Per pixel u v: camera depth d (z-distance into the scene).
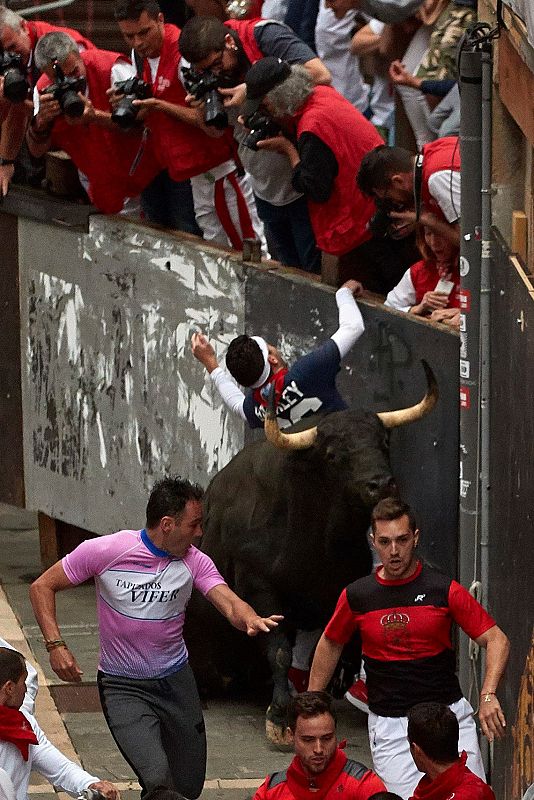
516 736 17.42
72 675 18.52
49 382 31.91
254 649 24.80
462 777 15.82
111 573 18.66
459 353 22.36
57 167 31.02
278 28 26.28
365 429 21.34
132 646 18.88
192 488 18.64
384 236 23.98
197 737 19.42
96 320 30.47
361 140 24.77
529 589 16.72
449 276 23.42
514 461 18.25
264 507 23.17
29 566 32.88
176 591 18.78
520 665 17.38
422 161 22.61
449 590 17.80
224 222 28.72
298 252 27.12
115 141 28.83
